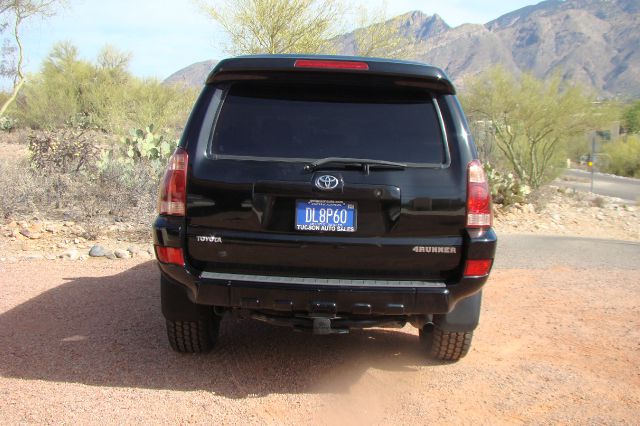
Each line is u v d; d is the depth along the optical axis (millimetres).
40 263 7555
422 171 3736
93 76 33469
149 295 6211
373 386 4129
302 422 3562
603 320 5883
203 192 3764
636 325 5727
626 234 14789
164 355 4570
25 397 3756
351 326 4031
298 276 3781
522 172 20859
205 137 3838
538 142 21250
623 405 3934
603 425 3635
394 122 3842
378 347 4953
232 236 3752
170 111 25500
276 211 3736
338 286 3676
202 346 4508
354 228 3715
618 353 4945
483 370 4484
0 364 4281
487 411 3793
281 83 3893
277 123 3844
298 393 3973
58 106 30656
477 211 3736
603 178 37156
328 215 3721
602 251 10078
